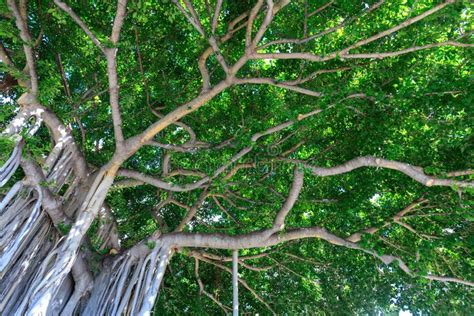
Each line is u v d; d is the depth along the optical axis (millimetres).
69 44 8430
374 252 8086
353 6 7617
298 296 11609
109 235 8812
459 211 7781
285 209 7934
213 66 9281
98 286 7473
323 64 8461
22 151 6840
